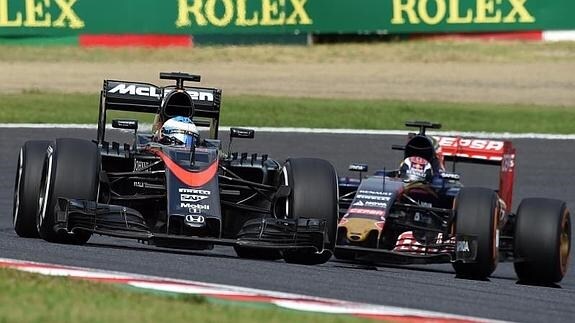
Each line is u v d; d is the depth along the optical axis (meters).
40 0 98.06
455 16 99.88
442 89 88.31
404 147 43.56
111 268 30.08
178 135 37.81
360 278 32.41
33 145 37.34
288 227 34.25
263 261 34.94
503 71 94.81
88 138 66.56
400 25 99.62
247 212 39.12
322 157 63.25
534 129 72.25
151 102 39.84
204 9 99.06
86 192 34.31
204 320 22.39
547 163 62.97
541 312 29.00
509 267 46.34
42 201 35.34
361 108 78.25
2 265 28.81
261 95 84.12
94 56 97.06
